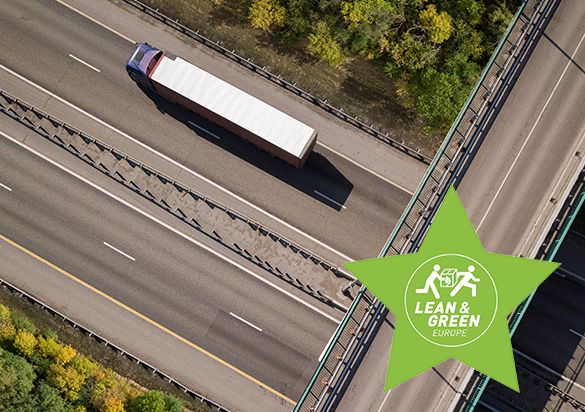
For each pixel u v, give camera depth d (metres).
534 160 45.16
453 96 48.84
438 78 48.06
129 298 51.12
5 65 52.59
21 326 48.88
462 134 45.19
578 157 44.72
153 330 50.88
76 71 52.53
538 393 52.12
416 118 52.09
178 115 52.00
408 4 49.91
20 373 45.03
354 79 52.44
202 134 51.88
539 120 45.47
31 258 51.53
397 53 49.34
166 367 50.69
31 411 44.88
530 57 46.00
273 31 52.59
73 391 46.72
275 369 50.44
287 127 46.72
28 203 51.84
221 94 47.25
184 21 53.09
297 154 46.44
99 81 52.38
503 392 52.47
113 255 51.38
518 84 45.81
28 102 52.44
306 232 51.28
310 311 50.72
